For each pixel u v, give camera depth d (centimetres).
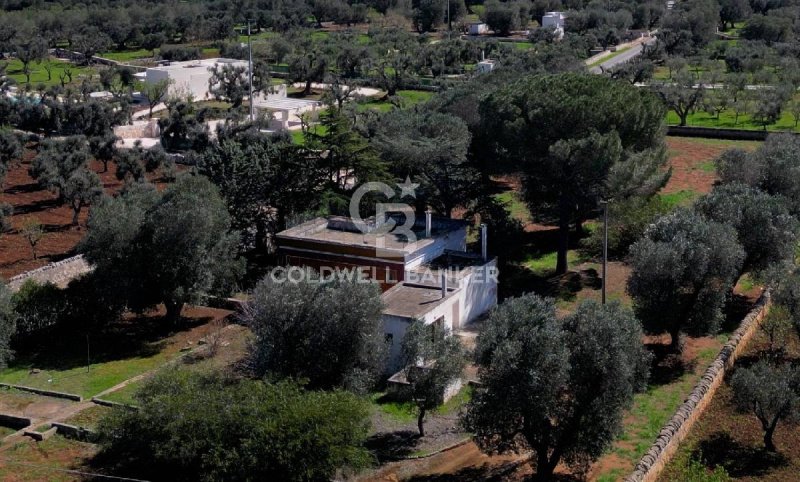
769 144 6525
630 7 18550
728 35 17012
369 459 3291
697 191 7231
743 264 4684
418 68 12875
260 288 3866
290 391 3278
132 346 4716
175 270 4662
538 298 3381
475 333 4616
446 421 3816
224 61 12669
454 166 5903
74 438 3700
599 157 5069
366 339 3734
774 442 3519
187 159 7875
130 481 3306
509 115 5500
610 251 5831
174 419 3184
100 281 4728
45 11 16912
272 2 18900
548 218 5972
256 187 5672
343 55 13012
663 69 13762
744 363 4206
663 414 3775
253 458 3036
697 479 2955
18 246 5791
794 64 12225
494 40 16012
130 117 9550
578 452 3200
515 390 3067
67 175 6512
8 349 4288
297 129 9612
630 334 3256
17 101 9262
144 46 16038
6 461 3497
